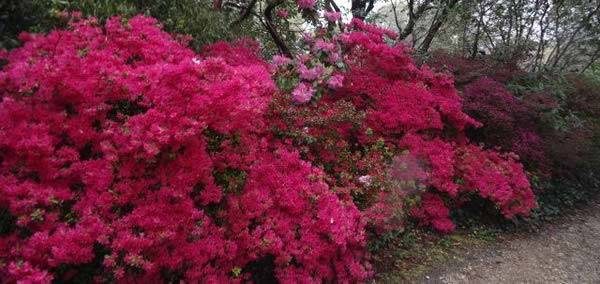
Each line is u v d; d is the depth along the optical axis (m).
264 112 3.47
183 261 2.50
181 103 2.58
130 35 3.07
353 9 8.25
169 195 2.47
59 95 2.50
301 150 3.69
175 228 2.41
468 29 8.66
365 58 5.22
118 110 2.71
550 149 6.12
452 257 4.38
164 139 2.34
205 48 4.03
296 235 3.06
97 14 3.29
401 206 3.81
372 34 5.36
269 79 3.55
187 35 3.61
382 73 5.30
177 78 2.65
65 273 2.32
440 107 5.03
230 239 2.75
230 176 2.94
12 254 2.09
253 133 3.50
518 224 5.26
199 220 2.61
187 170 2.54
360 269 3.21
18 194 2.15
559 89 7.51
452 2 7.95
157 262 2.37
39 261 2.10
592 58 9.42
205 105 2.54
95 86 2.52
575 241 5.29
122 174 2.43
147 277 2.40
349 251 3.34
